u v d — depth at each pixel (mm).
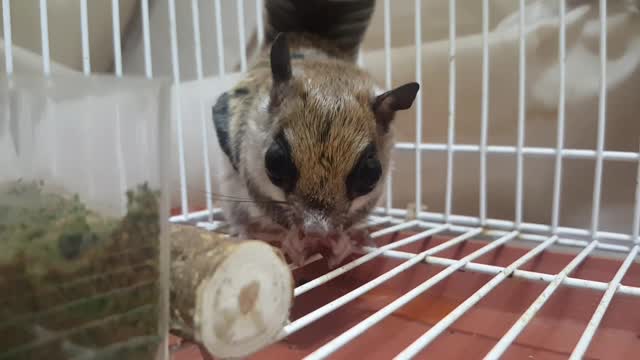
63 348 64
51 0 223
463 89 249
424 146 188
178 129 185
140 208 71
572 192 234
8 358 61
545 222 240
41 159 66
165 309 74
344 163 139
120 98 69
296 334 118
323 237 138
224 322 80
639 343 117
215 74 253
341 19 200
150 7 253
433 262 136
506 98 241
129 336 70
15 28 218
